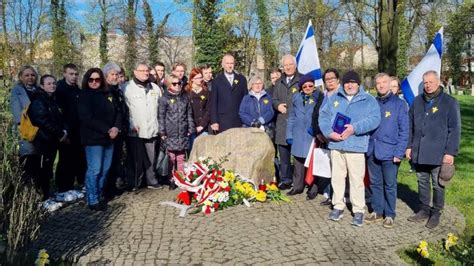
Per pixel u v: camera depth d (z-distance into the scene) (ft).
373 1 55.62
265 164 23.26
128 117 23.57
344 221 19.56
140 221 19.40
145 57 101.04
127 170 24.52
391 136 18.94
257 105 24.81
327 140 20.13
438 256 16.10
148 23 99.40
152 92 24.26
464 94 141.28
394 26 47.29
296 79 23.73
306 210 20.97
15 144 16.74
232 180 21.58
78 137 22.34
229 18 99.91
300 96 22.67
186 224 18.97
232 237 17.56
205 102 25.81
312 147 21.95
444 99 18.63
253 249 16.48
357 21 58.18
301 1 85.40
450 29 94.12
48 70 92.89
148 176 24.79
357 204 19.21
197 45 82.02
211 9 81.41
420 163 19.20
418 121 19.27
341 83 19.63
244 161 22.79
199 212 20.42
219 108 25.39
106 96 21.11
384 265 15.40
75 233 18.07
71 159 22.99
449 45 143.84
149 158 24.70
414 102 19.67
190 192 21.57
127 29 98.48
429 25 52.26
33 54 82.38
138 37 100.89
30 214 14.87
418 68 25.61
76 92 22.58
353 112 18.92
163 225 18.89
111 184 23.26
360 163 19.02
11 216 13.91
